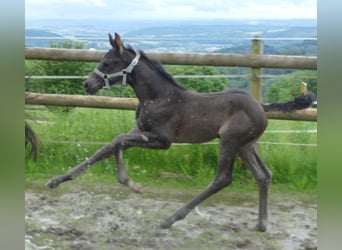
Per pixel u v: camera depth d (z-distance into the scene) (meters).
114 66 4.29
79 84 6.99
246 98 4.18
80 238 4.04
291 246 3.98
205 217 4.52
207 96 4.27
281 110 4.22
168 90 4.28
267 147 5.58
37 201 4.79
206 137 4.25
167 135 4.22
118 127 5.91
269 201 4.94
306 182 5.31
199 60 5.21
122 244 3.96
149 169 5.52
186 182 5.34
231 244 3.99
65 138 5.90
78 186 5.22
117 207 4.70
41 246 3.86
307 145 5.50
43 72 6.91
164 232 4.18
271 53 5.52
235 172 5.41
